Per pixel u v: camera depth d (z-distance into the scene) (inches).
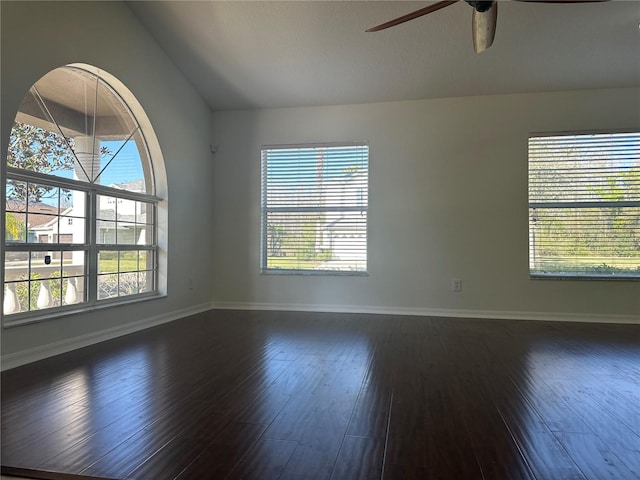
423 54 176.1
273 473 63.9
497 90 197.3
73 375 111.2
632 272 191.3
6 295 118.4
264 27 165.6
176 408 89.3
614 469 65.4
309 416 85.4
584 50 168.4
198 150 211.2
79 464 66.6
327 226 216.7
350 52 177.2
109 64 150.0
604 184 193.6
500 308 199.3
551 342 150.3
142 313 171.5
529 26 157.3
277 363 123.3
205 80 200.5
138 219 175.3
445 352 136.1
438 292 204.8
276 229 221.6
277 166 221.8
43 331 127.3
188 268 203.0
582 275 193.5
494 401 93.9
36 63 121.0
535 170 198.7
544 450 71.4
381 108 211.3
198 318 195.8
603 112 192.5
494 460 68.0
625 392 100.0
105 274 156.6
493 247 200.2
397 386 103.7
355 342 149.3
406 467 65.7
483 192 201.3
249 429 79.3
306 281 217.6
